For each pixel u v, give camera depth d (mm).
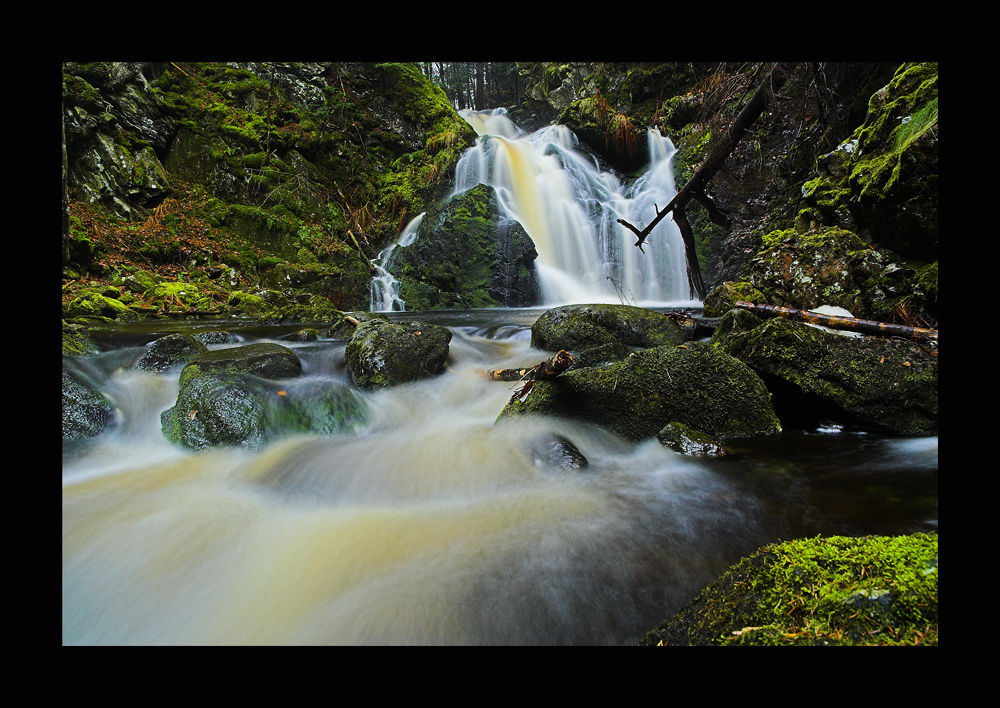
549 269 15109
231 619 2018
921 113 5672
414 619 1958
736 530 2455
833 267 6070
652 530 2504
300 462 3557
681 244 13859
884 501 2633
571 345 5758
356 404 4469
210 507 2930
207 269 11031
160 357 5012
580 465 3299
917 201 5164
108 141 10906
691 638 1439
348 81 16031
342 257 13031
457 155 15750
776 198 11656
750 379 3908
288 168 13711
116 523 2701
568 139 17531
